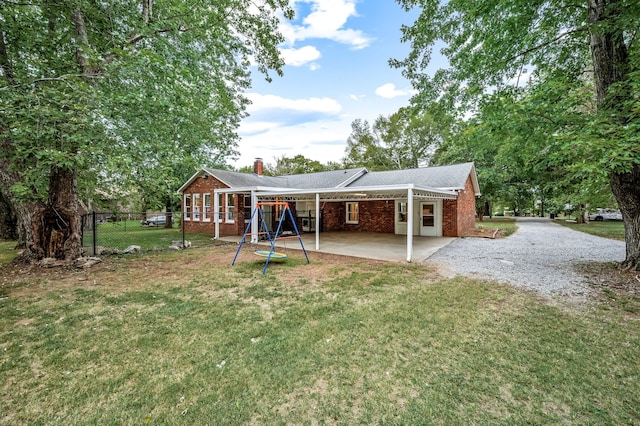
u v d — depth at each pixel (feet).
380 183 49.47
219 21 27.07
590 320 12.30
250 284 18.42
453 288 16.93
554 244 34.65
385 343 10.48
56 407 7.38
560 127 18.61
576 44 22.40
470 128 21.65
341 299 15.28
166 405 7.40
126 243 38.68
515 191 74.33
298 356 9.61
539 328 11.60
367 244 36.52
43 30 22.25
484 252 29.37
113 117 19.97
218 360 9.42
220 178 49.19
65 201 24.45
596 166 15.03
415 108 30.78
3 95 16.90
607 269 20.85
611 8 15.92
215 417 6.97
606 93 18.80
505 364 9.11
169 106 21.42
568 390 7.87
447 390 7.91
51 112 16.75
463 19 24.12
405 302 14.67
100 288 17.62
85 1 20.83
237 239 42.83
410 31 27.50
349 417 6.96
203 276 20.51
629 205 20.18
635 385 8.05
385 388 8.00
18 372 8.84
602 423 6.73
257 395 7.74
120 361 9.45
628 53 17.28
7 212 44.75
